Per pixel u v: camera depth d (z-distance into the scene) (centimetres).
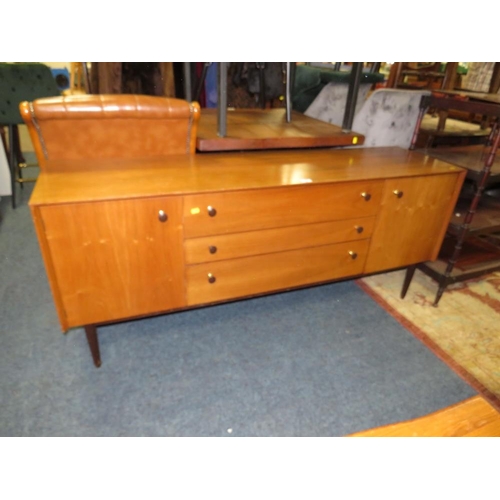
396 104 202
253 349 161
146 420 128
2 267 204
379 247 169
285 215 141
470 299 203
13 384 138
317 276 163
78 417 127
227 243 137
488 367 159
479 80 351
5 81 239
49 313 174
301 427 129
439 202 170
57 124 141
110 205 114
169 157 160
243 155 172
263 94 254
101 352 155
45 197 110
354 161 171
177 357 155
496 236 248
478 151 199
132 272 128
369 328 178
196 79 238
